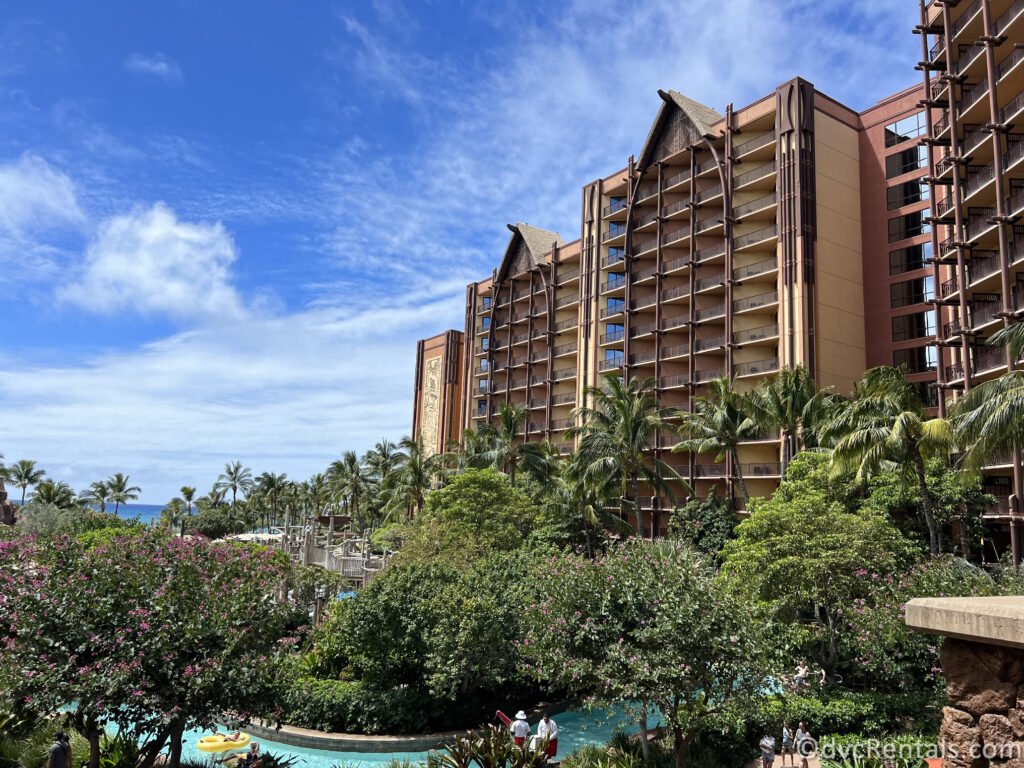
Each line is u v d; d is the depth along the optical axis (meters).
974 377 36.00
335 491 93.75
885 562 21.98
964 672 5.34
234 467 128.50
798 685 22.02
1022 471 31.55
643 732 18.45
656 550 19.41
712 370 54.28
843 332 49.00
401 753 22.12
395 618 23.94
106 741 15.48
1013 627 4.82
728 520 43.38
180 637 13.59
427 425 90.56
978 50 37.34
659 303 59.19
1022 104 34.47
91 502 107.38
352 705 23.45
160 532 16.45
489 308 84.56
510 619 23.64
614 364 63.59
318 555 47.31
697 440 45.75
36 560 14.46
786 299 48.19
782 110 50.38
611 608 16.78
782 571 22.16
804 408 40.88
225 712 14.36
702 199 57.47
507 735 15.96
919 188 49.31
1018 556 31.30
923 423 27.41
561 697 27.06
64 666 12.72
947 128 39.34
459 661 22.72
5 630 13.82
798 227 48.16
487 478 42.97
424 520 42.88
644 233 64.06
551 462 57.03
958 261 37.41
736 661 15.27
